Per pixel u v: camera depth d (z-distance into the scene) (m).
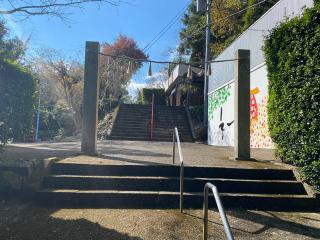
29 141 18.64
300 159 6.87
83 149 8.72
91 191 6.38
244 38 14.48
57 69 29.73
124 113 22.05
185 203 6.25
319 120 6.20
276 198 6.35
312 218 5.70
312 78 6.43
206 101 20.34
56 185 6.62
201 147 13.56
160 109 23.41
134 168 7.12
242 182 6.78
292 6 10.65
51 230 4.83
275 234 4.90
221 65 17.70
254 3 20.84
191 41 31.23
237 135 8.60
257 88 12.93
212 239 4.66
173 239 4.64
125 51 39.47
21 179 6.30
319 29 6.28
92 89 8.80
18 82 7.64
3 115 7.21
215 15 25.52
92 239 4.54
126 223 5.22
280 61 7.64
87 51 8.88
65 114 26.88
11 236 4.57
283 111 7.46
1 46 16.09
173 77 29.22
